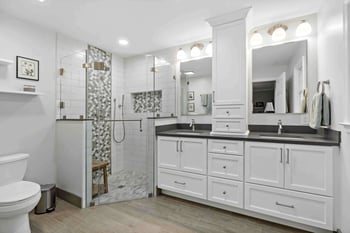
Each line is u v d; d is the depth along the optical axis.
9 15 2.32
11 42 2.34
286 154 1.91
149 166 2.86
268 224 2.02
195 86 3.22
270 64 2.62
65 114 2.87
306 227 1.90
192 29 2.77
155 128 2.83
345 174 1.60
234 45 2.42
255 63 2.70
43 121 2.64
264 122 2.65
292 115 2.50
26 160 2.26
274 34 2.53
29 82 2.50
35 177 2.55
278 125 2.55
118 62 3.91
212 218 2.14
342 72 1.63
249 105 2.73
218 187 2.30
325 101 1.94
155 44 3.33
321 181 1.78
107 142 3.51
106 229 1.94
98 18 2.43
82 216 2.20
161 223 2.04
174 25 2.64
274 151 1.98
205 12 2.32
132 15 2.37
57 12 2.28
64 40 2.92
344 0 1.58
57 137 2.78
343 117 1.62
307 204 1.84
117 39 3.11
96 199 2.63
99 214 2.24
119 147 3.78
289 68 2.52
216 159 2.31
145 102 3.60
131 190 2.96
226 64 2.48
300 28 2.39
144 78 3.71
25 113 2.46
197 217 2.17
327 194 1.75
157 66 3.43
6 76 2.29
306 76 2.42
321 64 2.23
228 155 2.22
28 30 2.50
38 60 2.60
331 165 1.73
